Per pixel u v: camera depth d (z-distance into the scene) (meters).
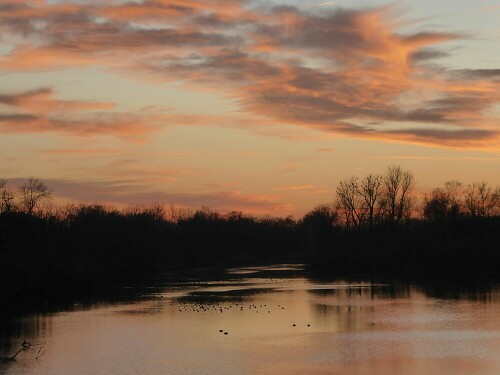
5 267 83.25
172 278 120.44
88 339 51.41
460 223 148.50
